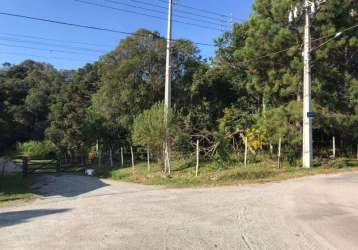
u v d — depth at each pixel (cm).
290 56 2567
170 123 2348
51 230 934
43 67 8719
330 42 2472
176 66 3738
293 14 2430
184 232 886
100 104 3831
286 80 2578
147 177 2242
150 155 2972
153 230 908
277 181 1870
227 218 1036
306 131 2361
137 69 3603
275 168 2291
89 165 3506
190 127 2842
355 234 869
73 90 4600
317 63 2588
